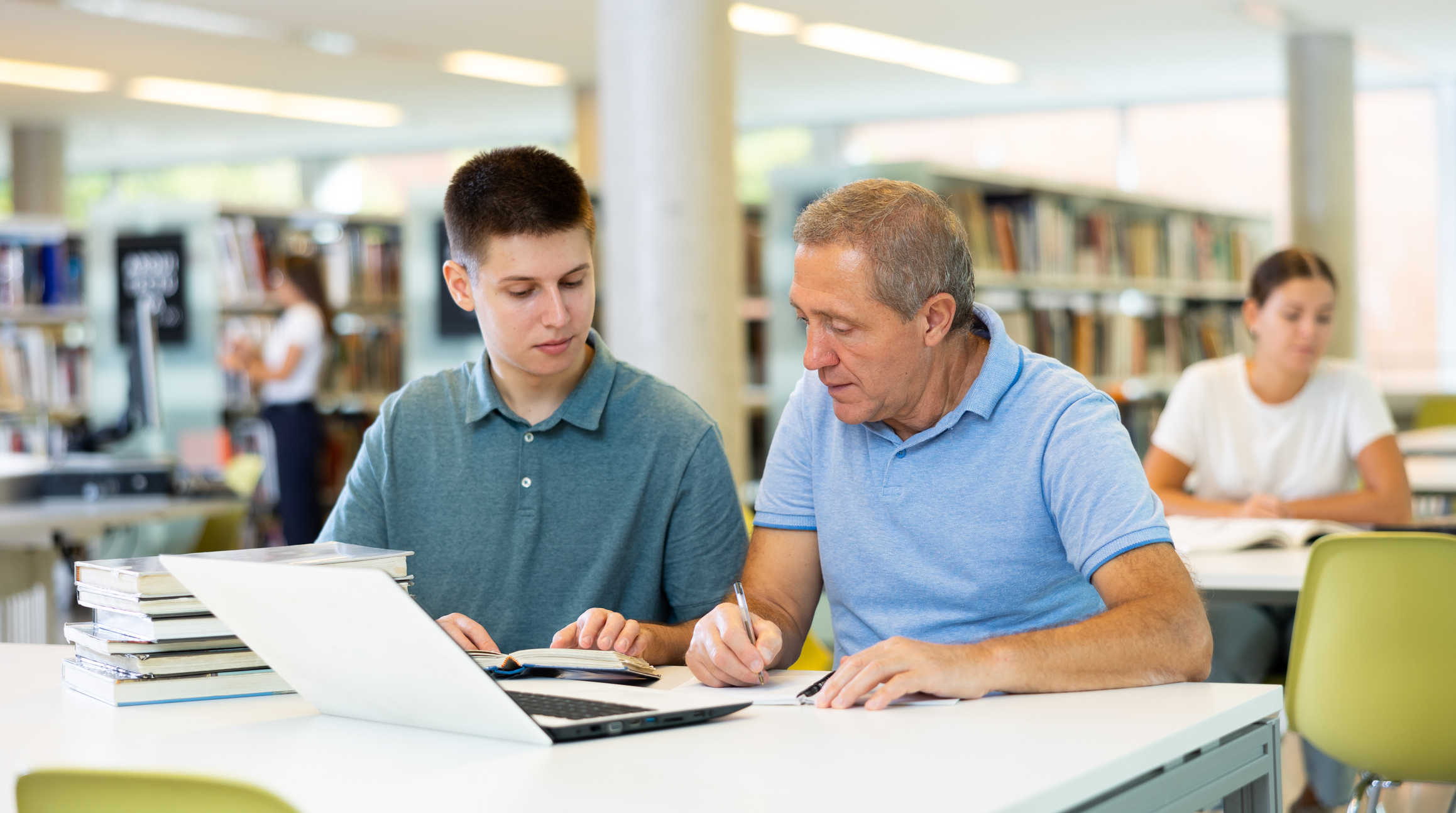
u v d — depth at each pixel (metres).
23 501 4.27
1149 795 1.20
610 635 1.62
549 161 1.82
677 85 4.41
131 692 1.45
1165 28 7.70
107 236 6.78
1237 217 8.30
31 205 10.46
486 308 1.83
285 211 6.96
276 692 1.50
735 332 4.53
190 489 4.46
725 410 4.48
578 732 1.25
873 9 7.22
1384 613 2.01
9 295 7.55
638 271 4.46
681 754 1.19
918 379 1.61
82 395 7.44
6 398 7.29
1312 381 3.21
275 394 6.15
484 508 1.94
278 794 0.90
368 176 11.95
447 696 1.24
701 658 1.50
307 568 1.19
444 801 1.07
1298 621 2.09
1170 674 1.44
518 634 1.93
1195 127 9.93
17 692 1.53
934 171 5.62
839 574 1.75
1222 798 1.31
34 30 7.49
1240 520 2.78
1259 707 1.37
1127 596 1.50
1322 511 3.04
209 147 11.63
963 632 1.68
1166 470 3.25
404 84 9.16
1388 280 9.30
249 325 6.78
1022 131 10.34
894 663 1.37
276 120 10.39
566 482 1.94
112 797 0.96
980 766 1.13
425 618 1.16
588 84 9.21
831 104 10.04
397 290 7.42
